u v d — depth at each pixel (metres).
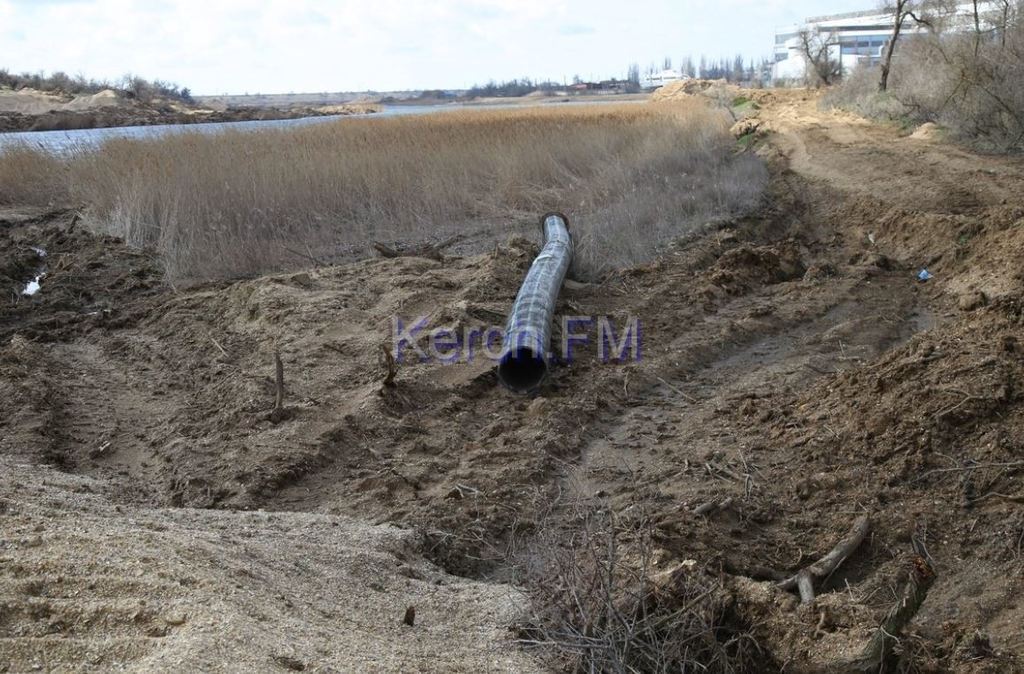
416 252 14.09
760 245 15.26
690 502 6.77
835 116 34.12
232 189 16.48
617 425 8.45
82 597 4.05
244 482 7.22
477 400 8.91
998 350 8.02
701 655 4.98
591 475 7.43
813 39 65.38
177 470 7.50
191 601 4.07
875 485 6.86
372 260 13.50
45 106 71.12
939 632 5.34
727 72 182.75
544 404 8.48
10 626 3.80
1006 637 5.27
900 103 30.38
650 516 6.46
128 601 4.00
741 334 10.68
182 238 14.46
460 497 6.99
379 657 4.21
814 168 22.16
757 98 51.72
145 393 9.48
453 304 10.80
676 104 47.34
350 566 5.41
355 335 10.25
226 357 9.98
